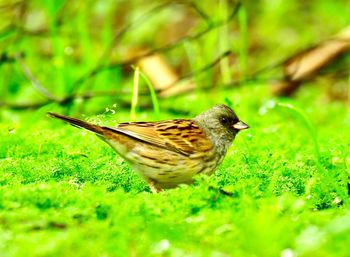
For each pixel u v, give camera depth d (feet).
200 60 56.13
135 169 32.09
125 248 23.59
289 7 66.23
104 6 55.42
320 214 27.20
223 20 53.36
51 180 29.48
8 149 35.35
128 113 49.52
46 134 37.76
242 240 23.80
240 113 48.80
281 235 24.04
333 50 62.18
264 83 57.67
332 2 65.00
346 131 43.06
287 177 31.73
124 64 53.31
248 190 28.48
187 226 25.05
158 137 31.78
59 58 52.54
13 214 25.48
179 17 65.00
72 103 49.65
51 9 51.98
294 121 47.50
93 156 34.19
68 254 23.06
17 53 52.54
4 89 55.98
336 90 62.90
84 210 26.27
